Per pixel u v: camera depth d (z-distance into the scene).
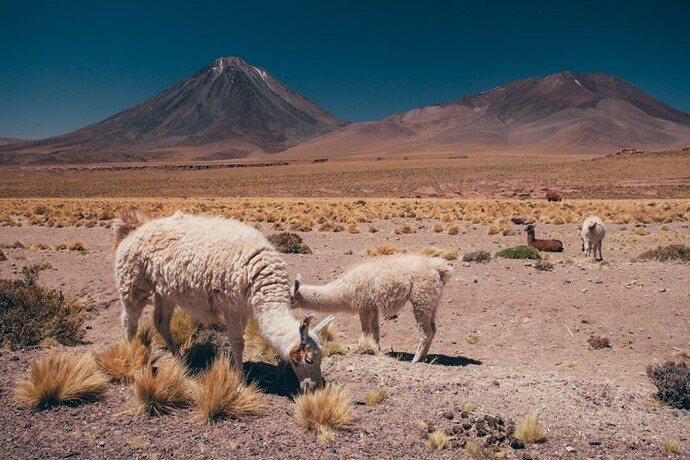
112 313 11.70
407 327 11.52
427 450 5.50
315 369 6.08
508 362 9.54
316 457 5.25
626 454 5.56
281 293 6.59
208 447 5.36
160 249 6.91
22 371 7.10
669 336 10.61
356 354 8.79
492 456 5.35
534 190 82.38
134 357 7.02
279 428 5.83
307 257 17.80
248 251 6.59
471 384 7.35
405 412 6.31
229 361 7.16
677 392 7.04
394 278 8.45
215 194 93.94
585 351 10.11
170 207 45.09
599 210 37.50
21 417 5.77
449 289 13.69
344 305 8.76
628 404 6.95
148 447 5.30
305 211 41.00
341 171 142.12
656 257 17.61
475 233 27.06
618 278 14.44
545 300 12.68
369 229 28.06
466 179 102.81
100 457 5.08
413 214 36.69
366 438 5.67
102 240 25.14
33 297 9.48
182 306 7.02
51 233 28.11
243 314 6.84
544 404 6.75
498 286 13.82
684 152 125.25
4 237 26.11
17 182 134.62
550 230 28.81
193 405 6.23
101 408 6.09
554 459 5.41
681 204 44.44
